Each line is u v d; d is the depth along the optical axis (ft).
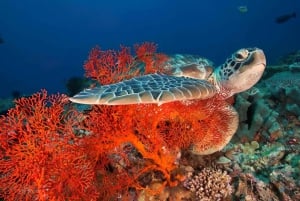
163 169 2.25
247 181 2.37
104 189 2.15
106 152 2.26
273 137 3.04
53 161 1.88
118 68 2.57
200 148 2.54
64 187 1.94
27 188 1.89
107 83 2.50
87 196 1.98
